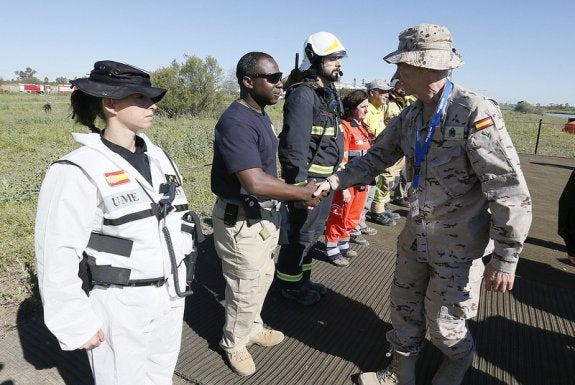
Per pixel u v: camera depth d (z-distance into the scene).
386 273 3.87
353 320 3.10
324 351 2.72
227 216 2.23
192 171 7.37
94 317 1.49
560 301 3.46
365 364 2.61
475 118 1.70
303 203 2.29
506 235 1.72
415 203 2.00
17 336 2.69
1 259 3.62
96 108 1.57
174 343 1.83
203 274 3.72
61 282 1.40
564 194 3.12
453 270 1.95
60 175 1.42
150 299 1.60
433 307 2.04
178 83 19.67
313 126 2.84
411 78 1.79
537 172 9.37
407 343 2.24
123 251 1.52
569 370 2.61
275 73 2.09
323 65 2.72
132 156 1.63
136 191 1.54
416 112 1.99
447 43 1.74
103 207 1.49
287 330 2.94
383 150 2.28
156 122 15.21
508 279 1.77
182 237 1.75
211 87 20.22
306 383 2.42
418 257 2.02
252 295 2.35
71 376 2.38
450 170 1.83
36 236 1.43
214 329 2.91
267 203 2.27
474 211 1.89
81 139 1.50
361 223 4.52
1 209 4.94
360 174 2.34
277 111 23.08
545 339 2.92
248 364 2.46
